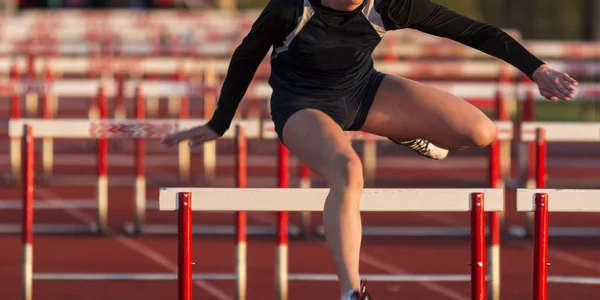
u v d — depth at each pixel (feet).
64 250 70.64
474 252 37.11
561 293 59.57
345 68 38.60
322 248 72.59
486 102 83.97
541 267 36.22
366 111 40.04
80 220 81.56
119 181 101.19
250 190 37.55
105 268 65.41
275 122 39.19
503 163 96.84
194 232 77.66
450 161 119.03
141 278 58.44
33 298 57.16
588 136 57.52
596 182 103.65
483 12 192.54
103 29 137.18
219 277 57.00
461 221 83.82
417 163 117.19
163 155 121.19
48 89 80.07
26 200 51.70
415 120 39.75
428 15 38.19
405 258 69.56
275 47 38.70
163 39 135.13
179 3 215.31
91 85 80.18
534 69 38.14
